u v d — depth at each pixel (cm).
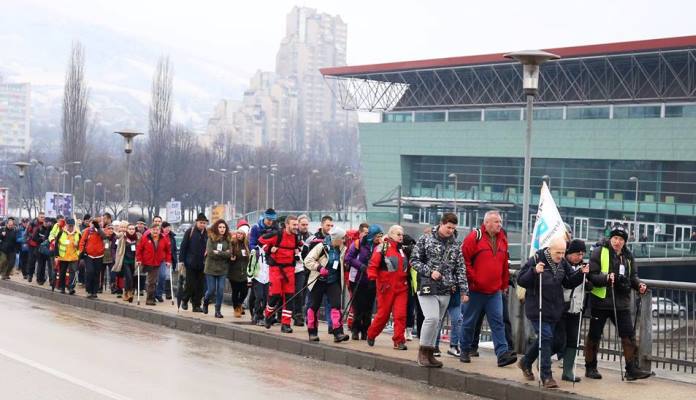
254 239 1972
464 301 1390
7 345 1647
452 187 9569
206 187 14275
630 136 8125
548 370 1247
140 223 2598
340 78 10462
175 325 2089
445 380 1360
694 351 1287
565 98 8612
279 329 1895
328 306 1847
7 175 18262
